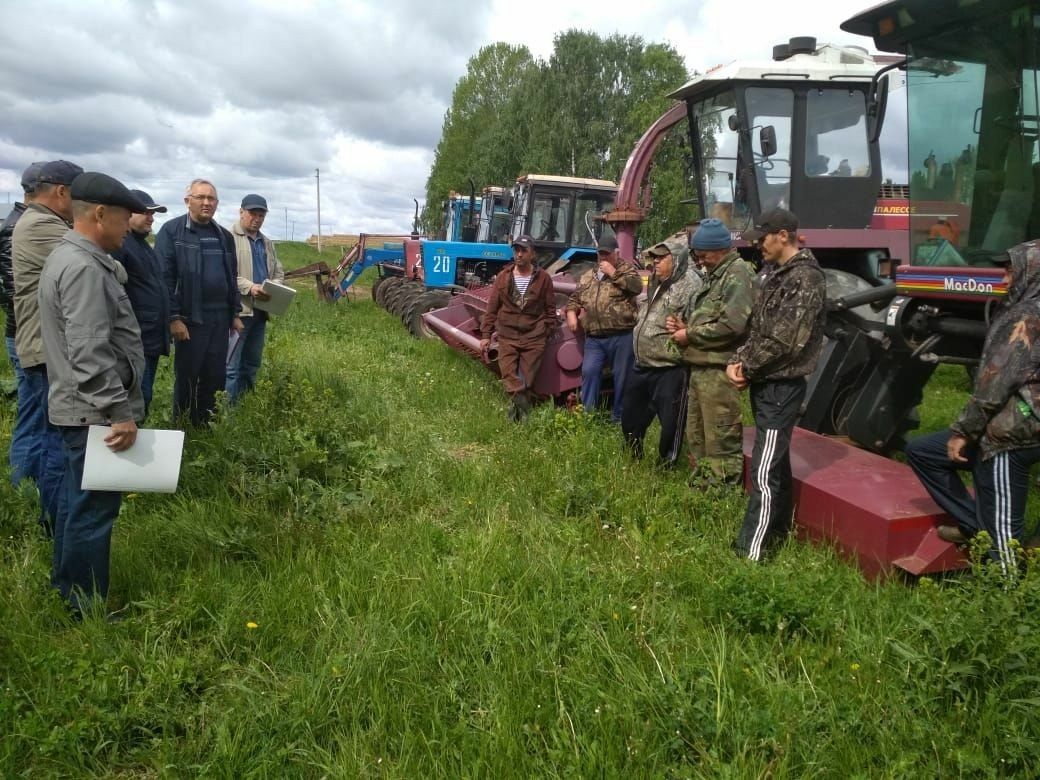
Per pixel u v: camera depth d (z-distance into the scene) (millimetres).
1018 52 4574
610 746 2520
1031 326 3260
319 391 6844
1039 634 2719
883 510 3855
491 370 7926
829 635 3213
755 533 4031
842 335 5902
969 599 3076
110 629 3197
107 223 3145
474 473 5273
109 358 3105
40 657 2904
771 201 7660
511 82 54844
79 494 3209
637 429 5676
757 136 7586
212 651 3123
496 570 3713
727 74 7512
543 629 3199
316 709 2717
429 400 7660
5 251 4477
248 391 6543
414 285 15453
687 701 2658
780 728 2561
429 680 2943
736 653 3023
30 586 3430
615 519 4531
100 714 2664
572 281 9016
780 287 3932
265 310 6629
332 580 3656
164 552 3916
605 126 38875
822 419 5988
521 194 14156
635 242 10188
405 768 2480
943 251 5074
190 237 5648
